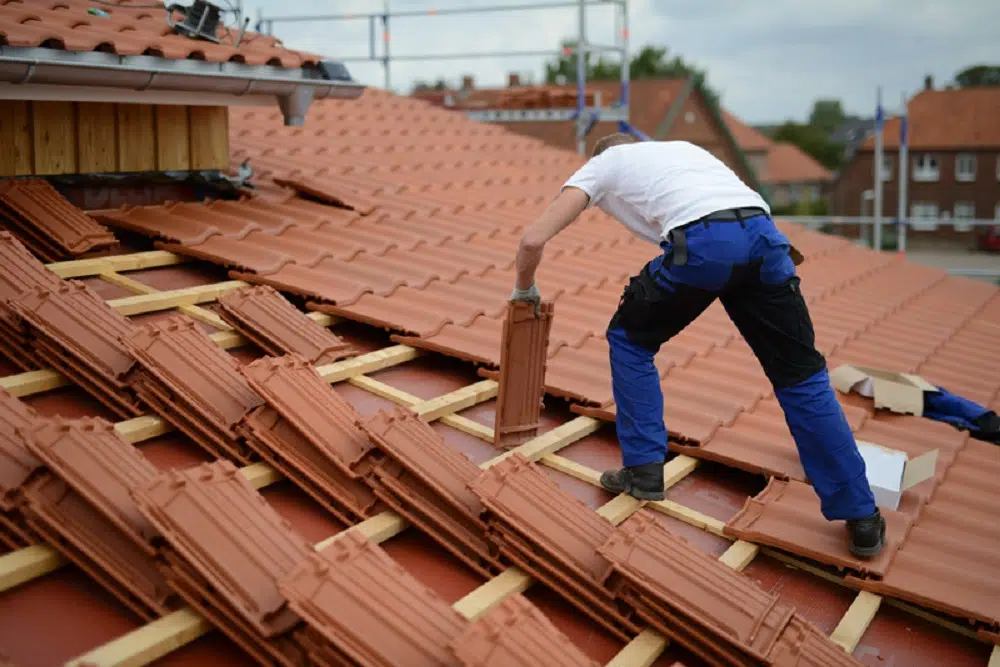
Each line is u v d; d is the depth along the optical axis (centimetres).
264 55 527
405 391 411
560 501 306
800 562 332
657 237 333
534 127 3170
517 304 349
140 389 334
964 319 803
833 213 6050
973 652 296
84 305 358
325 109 1005
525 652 226
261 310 414
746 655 262
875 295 830
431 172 873
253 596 239
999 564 327
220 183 611
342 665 233
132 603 252
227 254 489
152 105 554
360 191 722
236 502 262
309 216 602
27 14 468
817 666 263
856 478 313
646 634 277
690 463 390
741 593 276
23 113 489
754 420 423
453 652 225
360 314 454
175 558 247
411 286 510
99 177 540
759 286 313
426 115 1132
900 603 312
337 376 399
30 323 346
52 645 237
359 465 310
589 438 405
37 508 259
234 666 241
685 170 318
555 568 288
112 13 562
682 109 4794
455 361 450
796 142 9362
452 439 376
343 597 238
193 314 431
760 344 322
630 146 333
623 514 339
